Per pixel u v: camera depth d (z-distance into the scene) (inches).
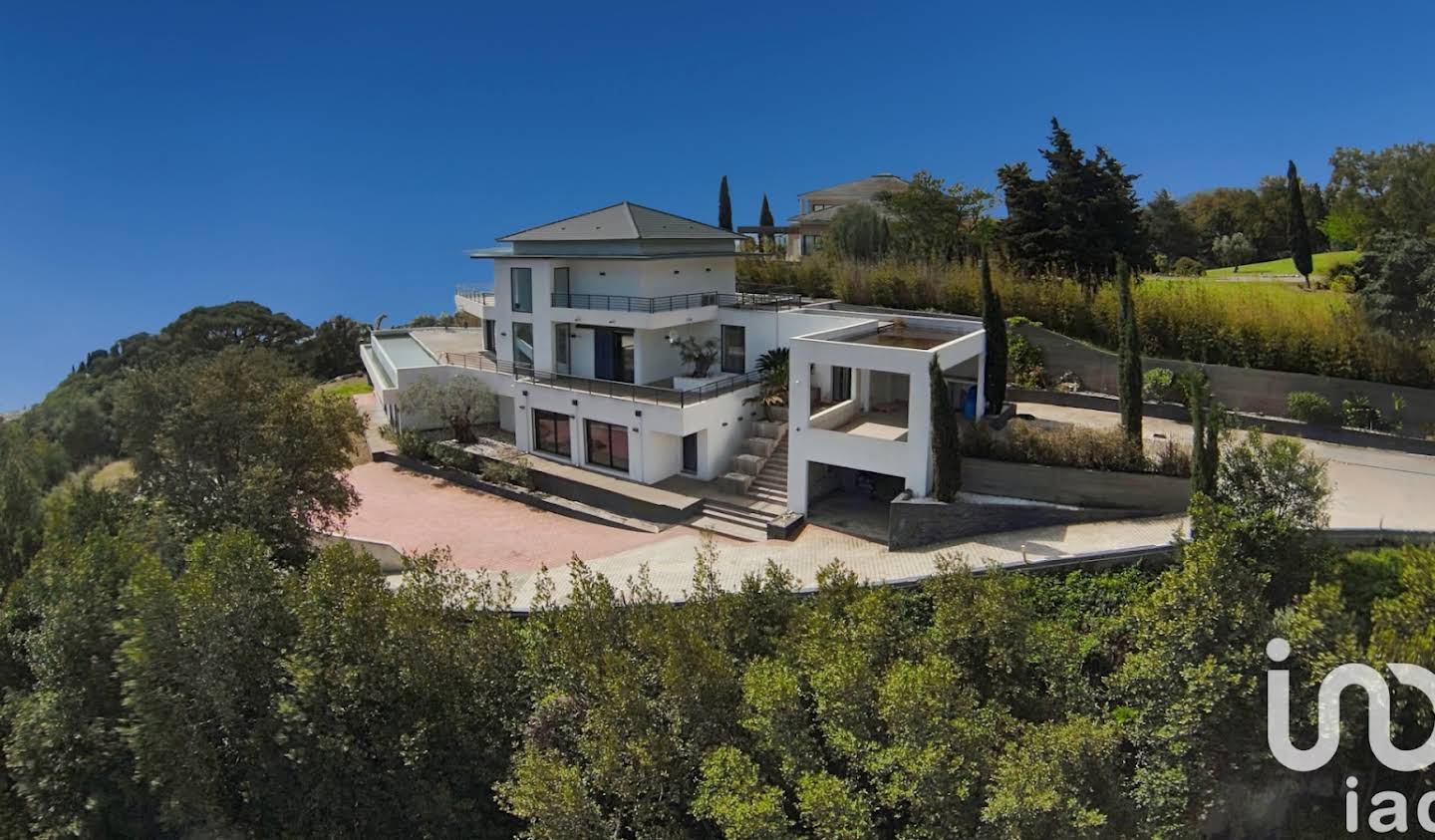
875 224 1742.1
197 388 876.6
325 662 541.6
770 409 1205.1
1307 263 1544.0
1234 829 511.2
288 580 599.2
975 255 1551.4
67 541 705.6
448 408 1326.3
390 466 1333.7
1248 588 513.3
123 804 613.3
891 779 450.6
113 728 589.0
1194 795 476.7
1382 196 1688.0
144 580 567.8
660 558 917.8
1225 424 726.5
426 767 532.7
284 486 842.8
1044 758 442.9
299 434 874.1
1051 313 1294.3
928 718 448.5
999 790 428.5
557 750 495.5
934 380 853.2
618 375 1342.3
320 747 517.3
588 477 1162.0
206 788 553.6
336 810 534.3
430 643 547.8
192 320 2847.0
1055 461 853.8
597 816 462.9
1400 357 979.3
